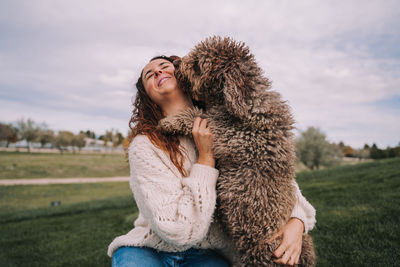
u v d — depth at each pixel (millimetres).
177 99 1760
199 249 1596
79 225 6840
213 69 1348
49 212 9250
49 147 80500
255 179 1302
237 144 1322
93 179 33875
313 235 3535
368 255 2750
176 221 1380
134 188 1596
